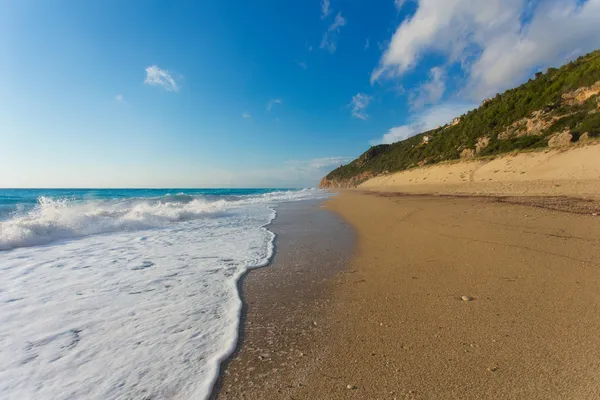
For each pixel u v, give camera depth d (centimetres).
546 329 226
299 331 254
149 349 228
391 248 523
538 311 255
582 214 641
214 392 180
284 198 2522
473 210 840
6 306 308
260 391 181
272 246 596
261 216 1157
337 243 602
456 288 321
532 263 372
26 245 621
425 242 537
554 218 620
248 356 219
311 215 1152
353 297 321
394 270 401
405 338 232
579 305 258
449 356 204
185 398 175
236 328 260
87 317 283
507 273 349
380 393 174
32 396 178
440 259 429
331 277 393
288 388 183
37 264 472
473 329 237
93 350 227
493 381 176
